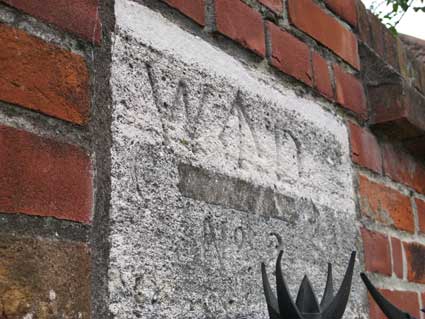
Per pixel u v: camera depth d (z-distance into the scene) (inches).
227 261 35.3
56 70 28.0
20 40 26.6
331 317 30.6
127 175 30.3
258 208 38.8
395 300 53.4
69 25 29.0
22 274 24.8
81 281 27.1
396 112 55.3
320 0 51.6
